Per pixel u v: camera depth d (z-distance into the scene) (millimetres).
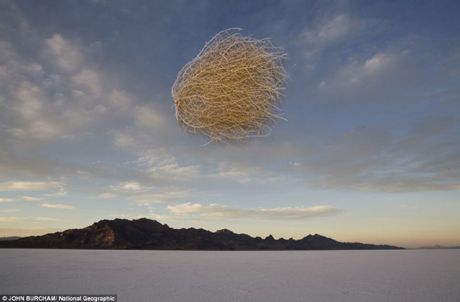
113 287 5680
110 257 16547
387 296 5148
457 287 6082
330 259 16219
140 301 4559
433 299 4953
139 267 9953
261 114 3244
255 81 3242
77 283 6066
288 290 5602
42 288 5473
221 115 3232
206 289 5590
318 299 4879
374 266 11141
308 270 9422
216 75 3229
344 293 5379
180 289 5562
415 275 8094
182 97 3326
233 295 5090
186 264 11773
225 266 10898
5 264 10141
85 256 17422
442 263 12828
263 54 3338
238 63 3232
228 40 3420
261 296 5043
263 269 9695
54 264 10523
